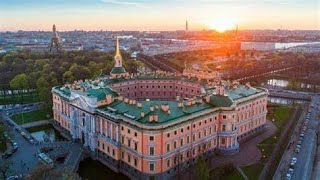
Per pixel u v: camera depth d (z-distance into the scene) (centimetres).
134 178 16288
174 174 16400
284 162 17838
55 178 12962
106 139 17562
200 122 17425
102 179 16738
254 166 17100
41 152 18412
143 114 16138
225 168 16212
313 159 18200
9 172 15938
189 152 17062
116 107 17875
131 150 16212
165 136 15600
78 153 18362
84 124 19275
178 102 17862
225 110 18375
